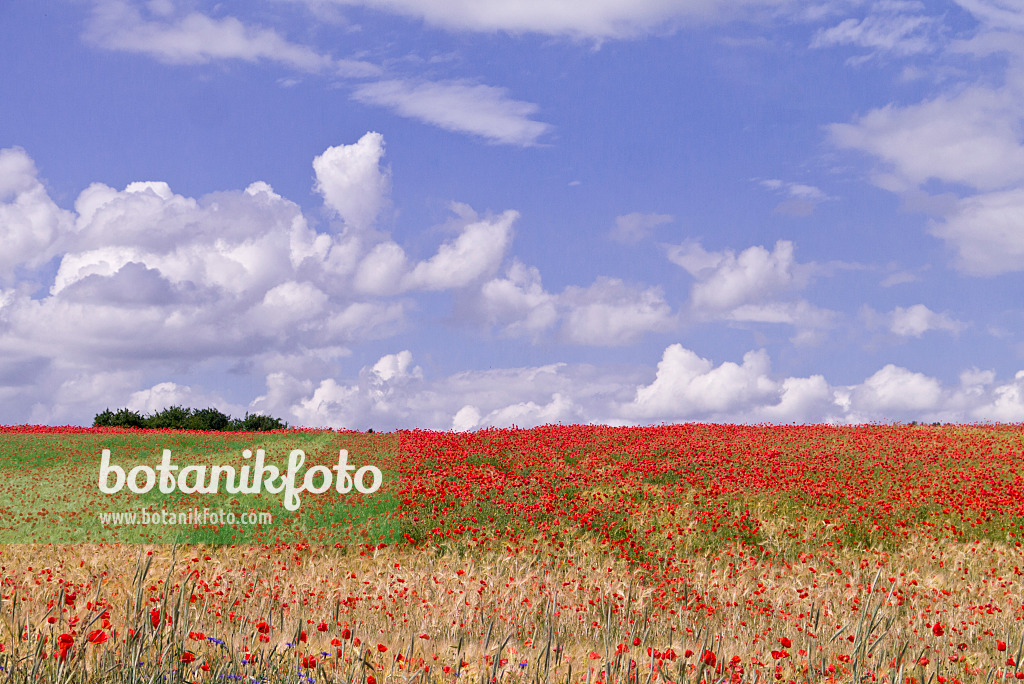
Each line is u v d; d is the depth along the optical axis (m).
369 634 7.46
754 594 11.37
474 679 5.15
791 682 6.37
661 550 15.45
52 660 3.93
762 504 18.08
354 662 4.92
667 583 11.93
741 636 8.73
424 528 16.80
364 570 13.41
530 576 11.27
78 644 4.08
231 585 9.73
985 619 9.53
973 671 7.18
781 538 15.93
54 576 10.20
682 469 21.94
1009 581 12.40
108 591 7.82
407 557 14.81
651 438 27.16
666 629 8.62
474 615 8.82
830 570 13.57
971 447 24.28
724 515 17.19
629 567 14.16
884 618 6.63
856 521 16.78
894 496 18.33
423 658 5.84
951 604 10.44
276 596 9.38
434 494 18.88
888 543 15.74
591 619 8.79
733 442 26.09
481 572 12.55
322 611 9.02
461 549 15.42
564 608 9.07
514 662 5.43
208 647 5.09
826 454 23.45
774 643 8.34
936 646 7.91
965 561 13.87
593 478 21.22
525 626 8.30
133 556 12.98
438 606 9.39
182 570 11.24
